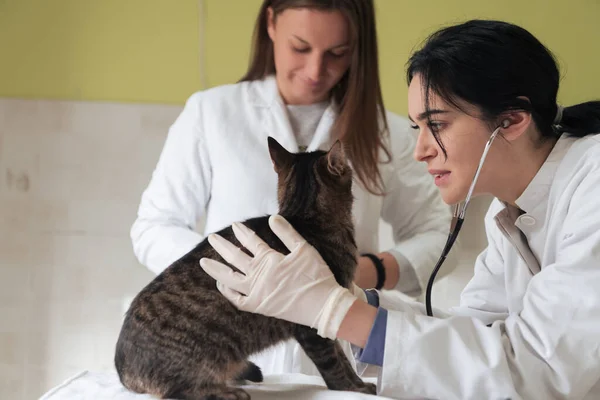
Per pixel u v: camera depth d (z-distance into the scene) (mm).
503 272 1445
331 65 1787
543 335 1051
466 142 1139
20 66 2574
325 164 1389
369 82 1832
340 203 1385
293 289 1154
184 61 2604
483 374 1033
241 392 1214
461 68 1102
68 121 2576
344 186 1400
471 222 2449
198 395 1233
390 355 1076
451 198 1194
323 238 1332
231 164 1866
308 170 1396
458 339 1072
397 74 2637
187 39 2602
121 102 2586
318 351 1259
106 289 2604
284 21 1757
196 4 2592
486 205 2436
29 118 2568
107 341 2611
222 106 1927
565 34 2631
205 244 1348
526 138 1183
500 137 1145
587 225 1072
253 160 1857
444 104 1125
